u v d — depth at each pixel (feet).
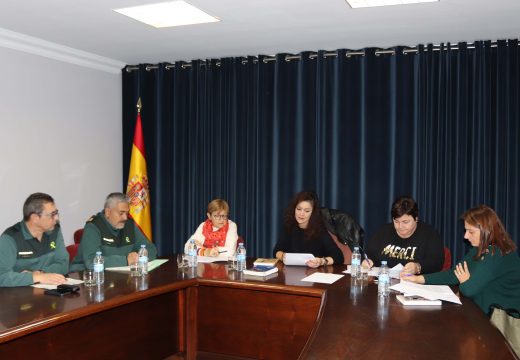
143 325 9.30
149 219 16.03
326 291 8.09
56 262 9.32
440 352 5.27
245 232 15.46
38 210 8.66
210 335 9.67
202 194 15.97
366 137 14.06
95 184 15.84
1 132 12.89
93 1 10.24
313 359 5.08
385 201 13.98
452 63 13.52
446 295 7.66
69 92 14.85
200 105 15.90
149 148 16.55
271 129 15.02
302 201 10.81
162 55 15.33
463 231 13.39
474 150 13.28
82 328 8.15
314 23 11.73
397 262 10.10
